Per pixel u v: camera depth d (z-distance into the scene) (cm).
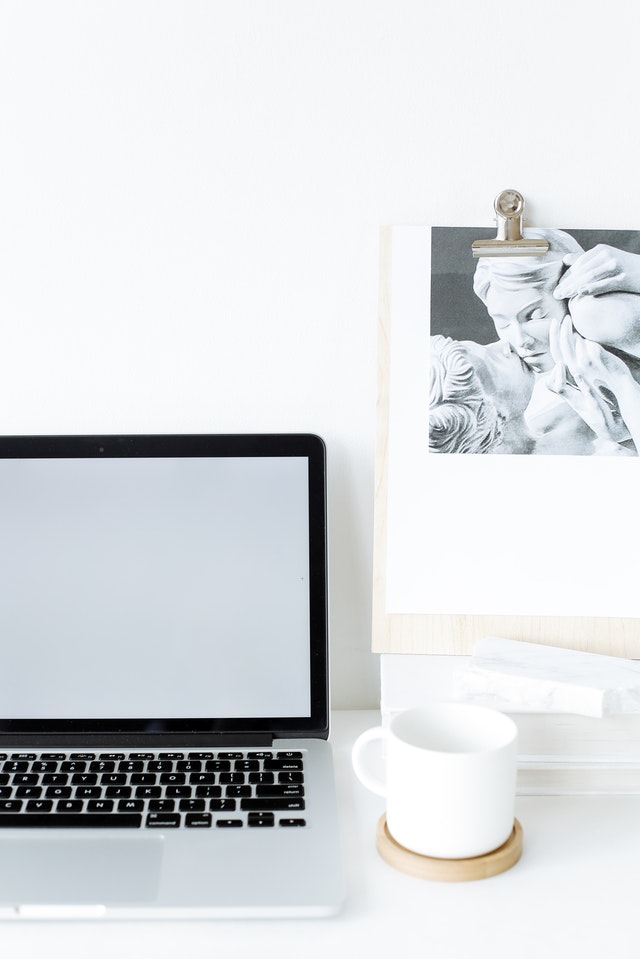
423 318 75
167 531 73
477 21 75
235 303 78
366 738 60
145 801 63
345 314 78
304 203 77
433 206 77
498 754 55
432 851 55
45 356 78
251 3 75
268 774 66
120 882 54
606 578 74
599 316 75
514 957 48
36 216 77
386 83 76
